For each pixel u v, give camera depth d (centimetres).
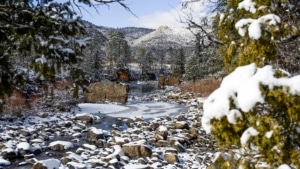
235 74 329
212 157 1231
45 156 1302
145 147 1286
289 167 290
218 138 326
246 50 348
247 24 347
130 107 2966
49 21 511
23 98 2105
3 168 1133
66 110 2414
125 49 9675
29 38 531
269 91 295
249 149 313
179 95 3831
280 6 370
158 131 1596
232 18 394
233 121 308
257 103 303
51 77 562
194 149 1422
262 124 296
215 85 3462
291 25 348
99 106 2836
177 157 1226
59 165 1127
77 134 1658
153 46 18162
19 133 1630
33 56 540
